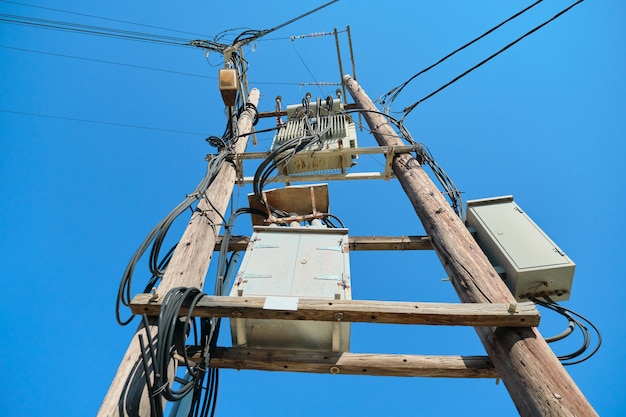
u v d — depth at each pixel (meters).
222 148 5.06
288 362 3.01
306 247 3.62
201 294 2.69
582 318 2.99
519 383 2.29
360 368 2.98
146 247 2.96
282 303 2.61
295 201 5.17
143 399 2.34
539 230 3.46
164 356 2.33
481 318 2.49
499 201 3.86
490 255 3.47
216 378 3.37
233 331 3.11
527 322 2.46
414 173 4.52
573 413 2.01
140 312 2.66
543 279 3.07
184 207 3.55
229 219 4.49
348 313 2.57
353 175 5.20
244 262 3.47
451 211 3.78
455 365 2.95
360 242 4.23
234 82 5.23
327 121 5.73
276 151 4.72
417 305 2.56
